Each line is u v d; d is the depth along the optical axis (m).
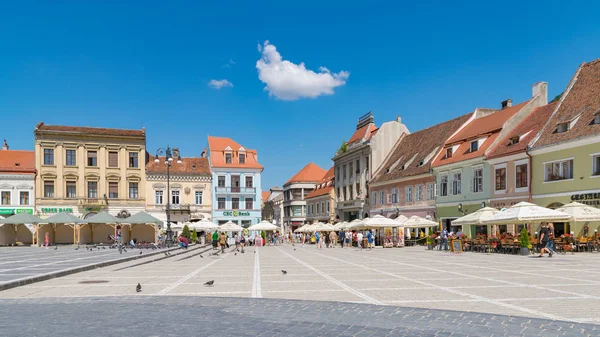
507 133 39.84
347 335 7.49
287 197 97.88
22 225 53.38
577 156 30.61
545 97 41.59
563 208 28.59
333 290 12.79
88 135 61.81
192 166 70.38
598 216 27.38
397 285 13.80
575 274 16.53
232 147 74.12
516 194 36.03
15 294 12.12
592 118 30.70
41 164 60.12
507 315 9.04
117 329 7.86
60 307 10.01
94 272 18.44
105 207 62.44
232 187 70.56
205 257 29.95
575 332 7.67
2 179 58.62
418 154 53.31
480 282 14.38
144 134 65.00
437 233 42.53
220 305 10.23
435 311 9.45
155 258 26.45
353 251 37.28
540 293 12.02
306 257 28.97
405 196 52.66
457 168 43.50
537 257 25.64
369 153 61.94
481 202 40.12
